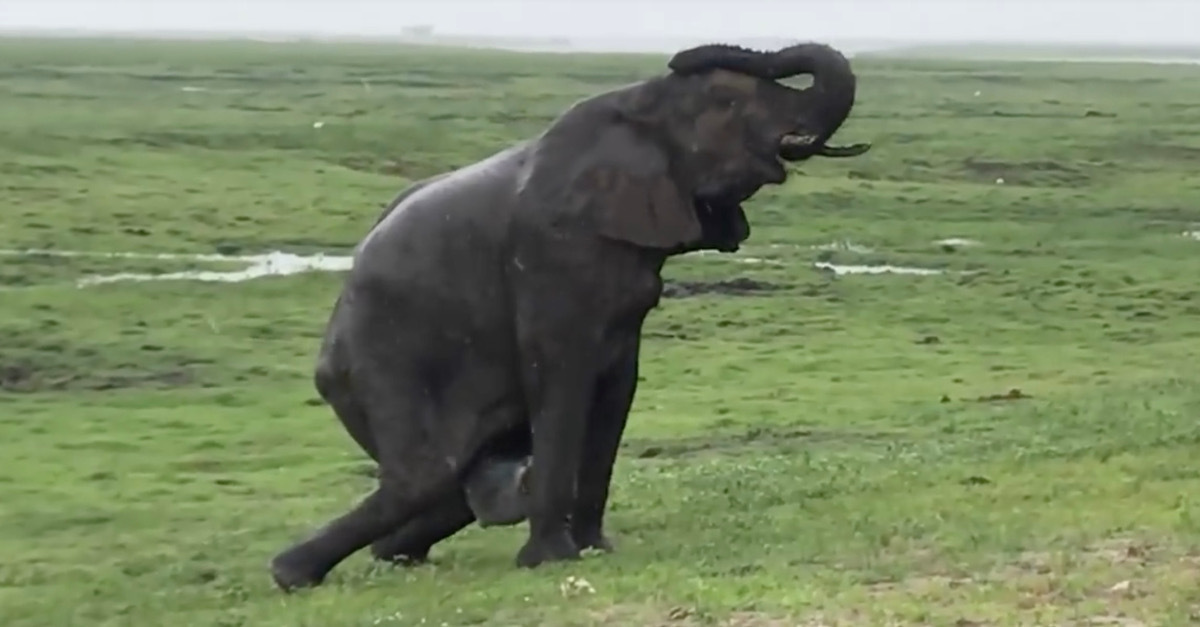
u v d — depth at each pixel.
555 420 16.50
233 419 31.45
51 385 35.34
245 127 82.69
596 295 16.42
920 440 26.62
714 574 15.12
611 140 16.58
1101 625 12.29
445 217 16.73
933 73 158.75
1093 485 18.81
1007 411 29.50
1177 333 41.44
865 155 77.62
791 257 51.72
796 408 31.44
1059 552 14.82
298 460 28.12
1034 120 97.06
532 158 16.75
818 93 16.25
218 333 39.81
